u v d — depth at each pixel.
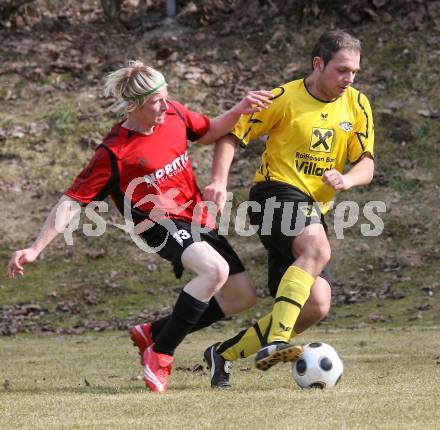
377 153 59.56
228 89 65.38
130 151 20.50
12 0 72.44
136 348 36.41
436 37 66.88
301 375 20.19
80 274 52.94
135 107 20.22
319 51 21.34
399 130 60.69
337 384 20.75
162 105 20.31
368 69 65.31
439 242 52.72
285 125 21.53
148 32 71.81
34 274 53.09
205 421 15.91
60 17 73.81
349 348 33.19
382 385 20.58
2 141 62.78
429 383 20.72
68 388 22.81
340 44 21.08
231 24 71.12
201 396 19.03
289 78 65.56
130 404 18.17
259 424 15.45
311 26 69.50
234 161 59.97
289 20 70.50
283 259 21.70
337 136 21.58
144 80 20.08
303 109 21.44
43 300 50.28
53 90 66.94
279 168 21.45
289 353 19.41
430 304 45.59
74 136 63.03
